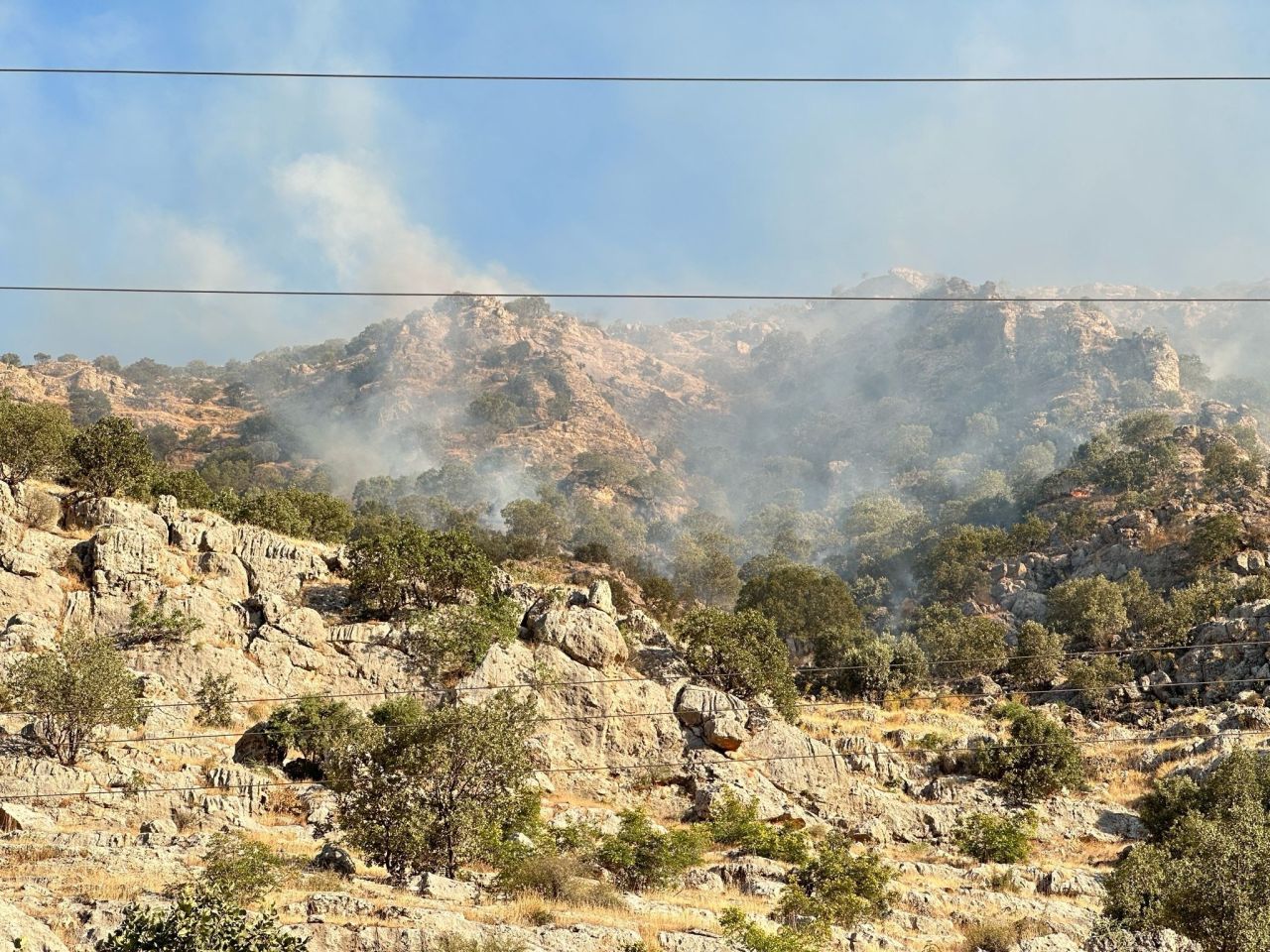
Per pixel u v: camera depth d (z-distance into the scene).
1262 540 150.75
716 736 78.06
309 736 67.56
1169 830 73.12
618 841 58.12
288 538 93.69
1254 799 74.44
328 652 78.12
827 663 114.81
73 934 36.94
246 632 77.88
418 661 79.06
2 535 76.19
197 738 67.62
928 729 93.81
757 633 89.25
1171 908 50.34
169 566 80.69
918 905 58.59
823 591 133.25
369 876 51.16
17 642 69.75
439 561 84.81
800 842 64.44
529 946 40.06
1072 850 76.44
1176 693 112.62
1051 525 193.88
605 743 76.56
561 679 78.12
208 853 47.22
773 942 43.88
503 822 56.34
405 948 38.41
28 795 55.69
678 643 91.31
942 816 77.38
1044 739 84.81
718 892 57.00
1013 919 56.03
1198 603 127.88
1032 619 153.12
